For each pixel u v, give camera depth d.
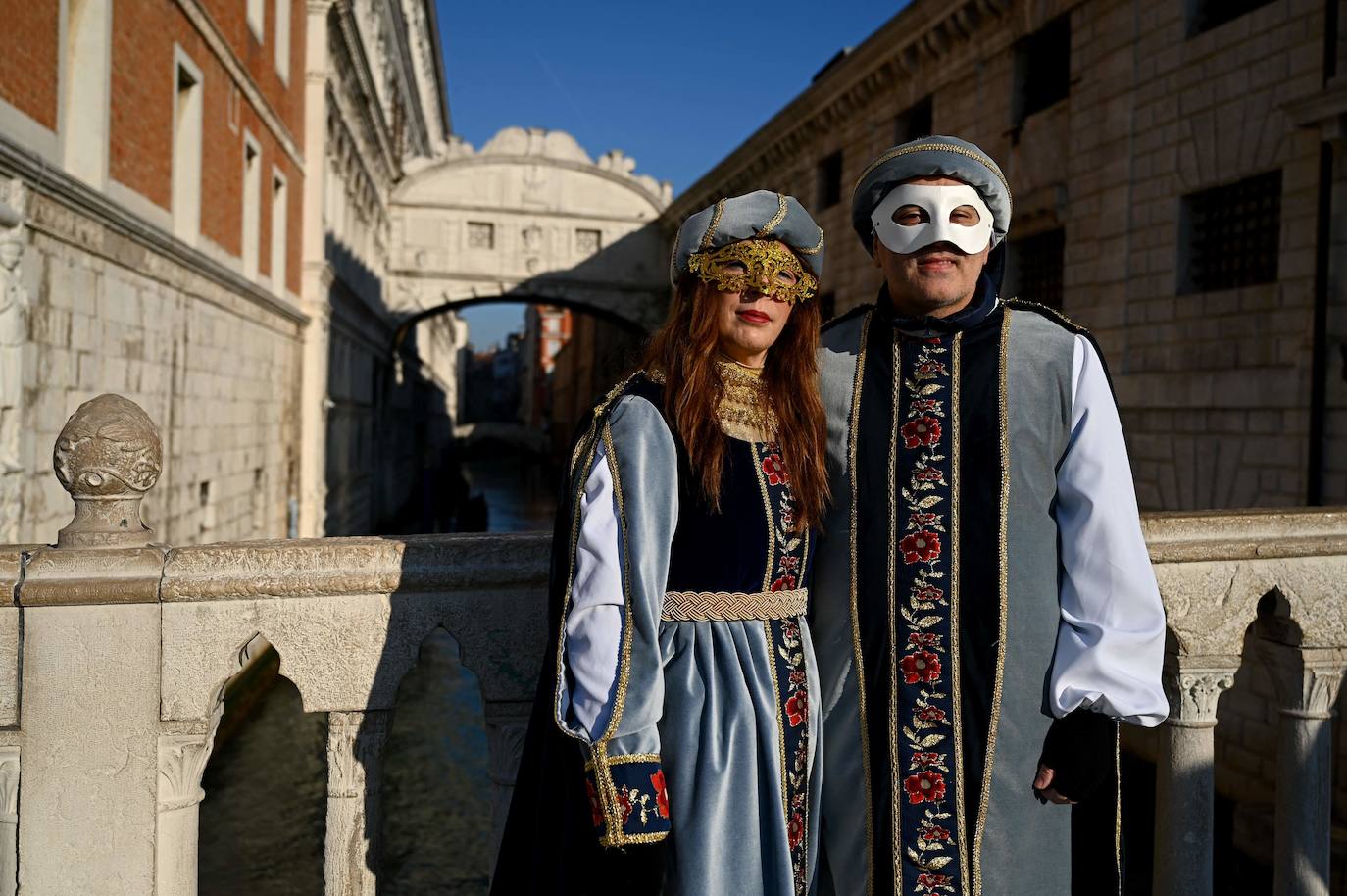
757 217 1.60
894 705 1.68
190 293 10.09
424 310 30.89
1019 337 1.72
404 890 6.39
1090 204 10.82
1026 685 1.65
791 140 21.12
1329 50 7.70
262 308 13.70
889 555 1.70
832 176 20.05
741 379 1.66
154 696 1.91
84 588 1.85
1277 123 8.23
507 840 1.61
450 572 1.99
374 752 2.01
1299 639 2.32
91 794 1.88
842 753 1.73
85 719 1.88
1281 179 8.27
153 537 1.97
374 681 1.99
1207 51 9.08
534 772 1.59
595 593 1.44
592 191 31.67
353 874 1.99
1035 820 1.66
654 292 31.95
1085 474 1.64
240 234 12.36
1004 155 12.96
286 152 15.28
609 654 1.43
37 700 1.87
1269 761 7.53
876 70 16.59
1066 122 11.49
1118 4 10.40
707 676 1.54
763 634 1.59
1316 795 2.35
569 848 1.47
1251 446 8.44
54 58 6.76
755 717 1.54
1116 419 1.67
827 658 1.75
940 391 1.72
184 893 1.93
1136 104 10.07
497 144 30.95
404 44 29.78
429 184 30.75
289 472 15.98
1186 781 2.27
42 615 1.87
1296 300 7.99
